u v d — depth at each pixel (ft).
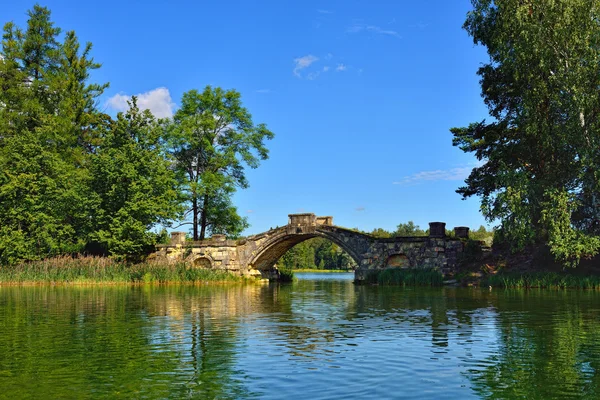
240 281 158.40
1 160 163.63
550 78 105.09
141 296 96.07
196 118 183.93
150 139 170.40
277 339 47.11
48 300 86.58
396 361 38.11
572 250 100.78
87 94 209.05
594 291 99.50
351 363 37.55
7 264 157.17
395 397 29.60
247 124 189.47
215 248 168.66
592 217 111.45
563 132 106.11
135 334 49.90
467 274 129.70
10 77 196.95
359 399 29.27
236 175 190.90
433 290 110.32
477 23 122.42
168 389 31.19
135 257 167.53
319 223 157.28
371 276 143.13
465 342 45.06
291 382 32.68
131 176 160.04
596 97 100.89
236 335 49.29
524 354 40.22
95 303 81.00
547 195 108.06
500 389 31.07
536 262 125.29
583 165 103.96
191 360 38.60
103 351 41.73
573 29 102.06
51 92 200.64
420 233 379.96
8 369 35.91
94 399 29.27
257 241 165.37
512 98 130.41
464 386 31.71
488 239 157.48
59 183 167.53
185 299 89.40
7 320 59.98
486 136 135.95
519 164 126.11
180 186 180.14
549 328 52.29
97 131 205.77
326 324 56.44
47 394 30.25
